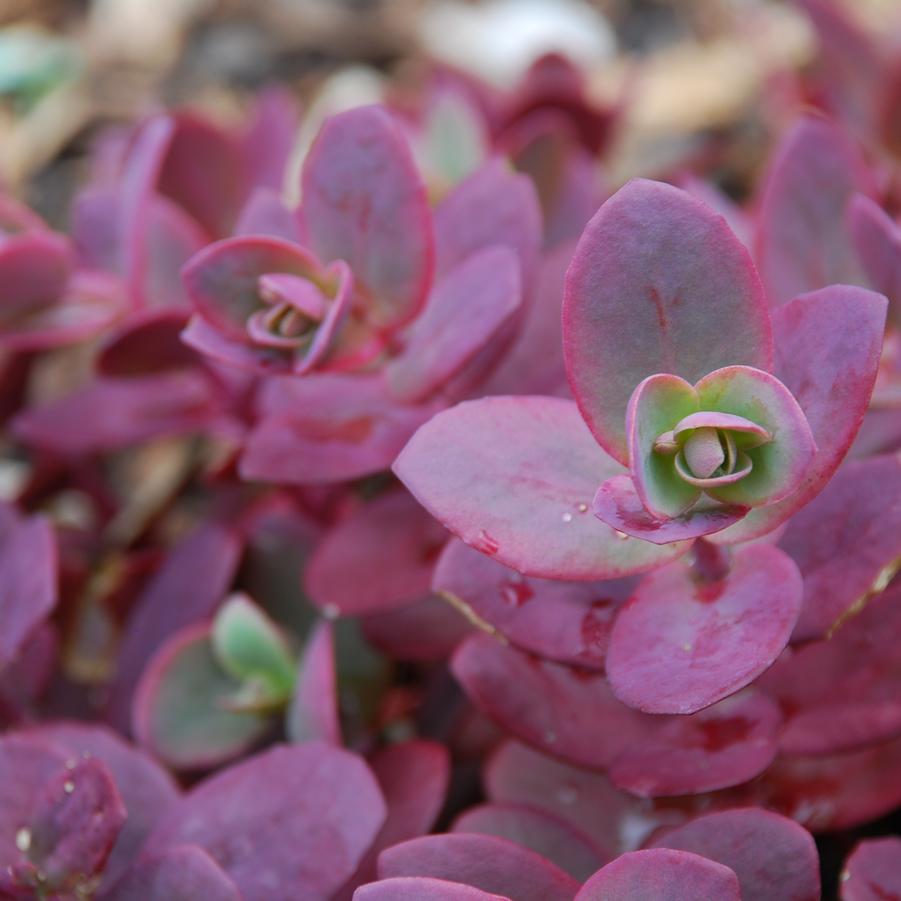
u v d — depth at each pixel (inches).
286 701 12.0
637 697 10.0
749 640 10.1
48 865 10.7
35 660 12.3
